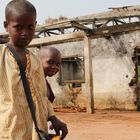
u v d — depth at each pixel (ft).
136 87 62.95
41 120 8.33
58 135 9.07
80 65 71.72
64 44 71.56
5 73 8.13
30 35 8.30
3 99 8.04
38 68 8.59
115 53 65.21
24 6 8.11
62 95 72.33
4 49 8.23
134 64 63.26
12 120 7.93
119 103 64.59
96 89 67.41
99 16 68.03
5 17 8.31
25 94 8.11
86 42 57.93
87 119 49.62
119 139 32.30
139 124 42.83
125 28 62.85
